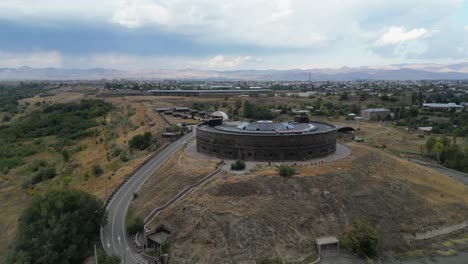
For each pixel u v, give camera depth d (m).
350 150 126.00
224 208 80.12
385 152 142.12
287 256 73.88
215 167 101.06
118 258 70.25
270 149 107.38
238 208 80.44
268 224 78.00
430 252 79.94
